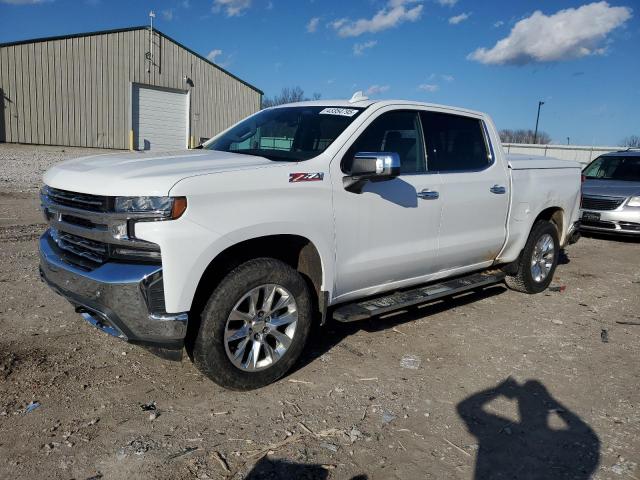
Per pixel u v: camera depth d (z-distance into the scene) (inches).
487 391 157.9
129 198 127.2
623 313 238.2
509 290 266.8
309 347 182.7
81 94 1066.1
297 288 153.2
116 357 164.4
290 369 164.6
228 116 1266.0
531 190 237.0
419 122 193.5
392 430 134.7
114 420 131.6
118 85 1104.8
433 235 193.0
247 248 152.9
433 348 187.6
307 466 118.4
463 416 143.4
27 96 1010.7
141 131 1151.6
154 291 128.2
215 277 145.1
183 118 1203.2
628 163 461.4
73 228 140.6
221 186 134.6
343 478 115.4
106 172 137.7
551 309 238.5
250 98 1294.3
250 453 121.6
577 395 158.1
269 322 150.3
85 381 149.2
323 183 155.9
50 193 150.3
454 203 197.9
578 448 130.8
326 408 143.4
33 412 132.5
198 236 130.4
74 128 1069.1
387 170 149.3
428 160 193.6
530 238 245.3
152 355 167.2
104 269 131.5
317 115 180.4
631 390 162.6
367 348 184.2
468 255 211.9
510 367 175.5
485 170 214.8
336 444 127.4
